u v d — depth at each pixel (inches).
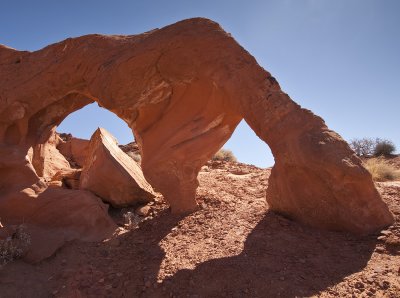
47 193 254.2
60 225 240.2
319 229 225.0
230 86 231.1
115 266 199.0
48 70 272.8
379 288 151.7
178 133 263.7
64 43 272.5
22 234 213.3
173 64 245.8
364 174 206.4
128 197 289.3
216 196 304.2
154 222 260.8
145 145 274.2
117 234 245.9
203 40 236.2
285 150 217.6
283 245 205.9
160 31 245.9
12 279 181.2
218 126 261.0
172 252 208.5
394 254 184.2
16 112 278.8
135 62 243.9
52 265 201.5
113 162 284.7
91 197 260.5
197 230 238.5
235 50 233.9
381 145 716.0
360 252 191.2
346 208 211.6
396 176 458.3
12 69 283.3
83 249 221.3
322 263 183.0
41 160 336.2
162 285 172.2
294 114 219.6
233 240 217.5
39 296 174.2
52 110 302.7
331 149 207.2
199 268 183.3
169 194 271.1
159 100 269.7
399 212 233.8
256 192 329.7
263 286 162.7
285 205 239.1
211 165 534.3
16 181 261.0
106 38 261.3
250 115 228.5
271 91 225.1
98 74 255.8
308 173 214.2
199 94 261.0
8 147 274.1
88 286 178.5
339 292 154.0
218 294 160.9
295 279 167.5
